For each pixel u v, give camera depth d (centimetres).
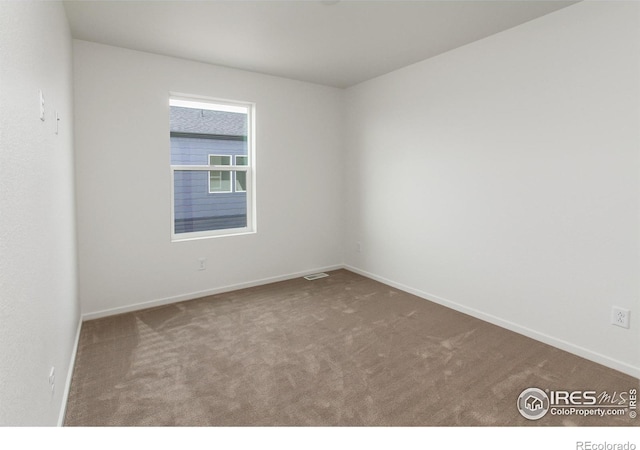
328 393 219
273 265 444
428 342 286
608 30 236
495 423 191
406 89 390
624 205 236
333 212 489
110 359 259
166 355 265
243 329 310
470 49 323
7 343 104
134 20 276
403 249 410
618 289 241
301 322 325
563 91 261
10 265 108
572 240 263
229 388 223
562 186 266
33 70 144
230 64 379
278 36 306
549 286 279
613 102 237
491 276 320
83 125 317
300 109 446
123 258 345
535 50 276
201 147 409
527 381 231
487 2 250
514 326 304
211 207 411
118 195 338
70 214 262
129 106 338
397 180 411
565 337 271
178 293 378
